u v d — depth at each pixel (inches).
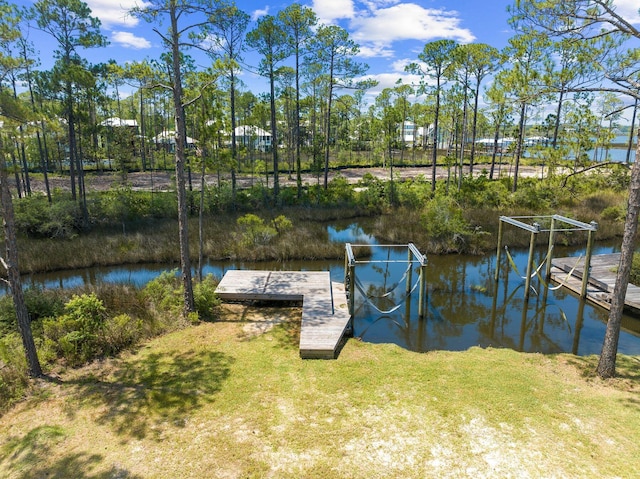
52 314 359.9
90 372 272.2
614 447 200.8
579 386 258.4
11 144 251.0
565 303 447.8
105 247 594.9
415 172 1448.1
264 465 190.7
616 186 940.0
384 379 265.9
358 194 956.0
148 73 326.3
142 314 374.6
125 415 226.5
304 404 237.8
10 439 208.5
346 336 345.1
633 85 230.4
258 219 584.4
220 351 304.3
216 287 426.3
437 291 484.1
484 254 621.6
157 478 183.0
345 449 201.2
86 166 1403.8
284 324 358.6
